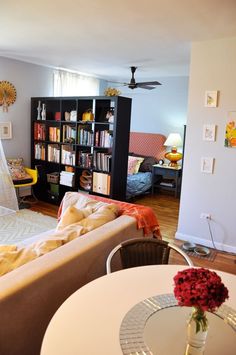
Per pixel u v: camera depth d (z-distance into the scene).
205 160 3.52
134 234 2.45
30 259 1.70
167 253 1.91
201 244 3.70
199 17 2.66
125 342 1.05
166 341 1.07
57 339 1.05
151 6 2.47
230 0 2.26
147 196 6.04
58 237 1.98
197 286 0.95
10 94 4.97
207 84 3.38
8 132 5.06
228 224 3.50
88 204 2.79
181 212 3.79
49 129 5.17
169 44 3.63
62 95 5.82
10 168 4.88
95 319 1.16
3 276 1.48
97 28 3.13
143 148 6.71
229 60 3.22
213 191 3.54
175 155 5.97
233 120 3.28
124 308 1.24
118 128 4.12
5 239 3.64
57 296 1.65
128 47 3.88
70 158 4.82
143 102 6.72
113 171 4.20
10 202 4.59
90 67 5.52
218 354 1.04
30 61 5.10
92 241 1.96
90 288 1.37
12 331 1.41
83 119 4.60
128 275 1.50
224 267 3.15
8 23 3.05
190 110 3.54
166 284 1.43
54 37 3.54
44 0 2.44
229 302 1.32
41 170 5.35
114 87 7.12
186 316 1.21
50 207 5.00
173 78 6.24
